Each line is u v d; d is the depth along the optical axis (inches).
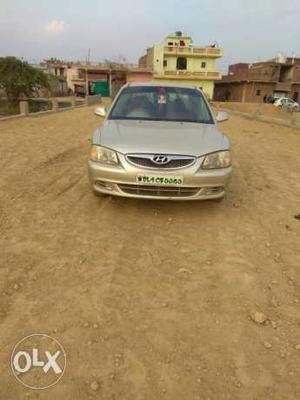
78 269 130.2
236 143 424.2
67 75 2445.9
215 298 118.0
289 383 87.6
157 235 159.8
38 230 159.3
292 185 252.5
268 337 102.1
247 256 146.0
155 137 168.6
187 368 90.3
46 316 105.8
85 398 81.5
